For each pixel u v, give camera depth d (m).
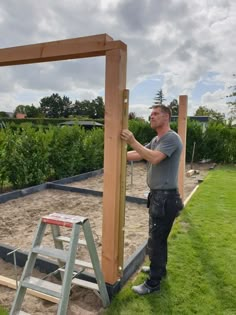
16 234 4.40
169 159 2.64
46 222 2.45
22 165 7.63
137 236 4.37
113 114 2.64
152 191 2.75
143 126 15.32
